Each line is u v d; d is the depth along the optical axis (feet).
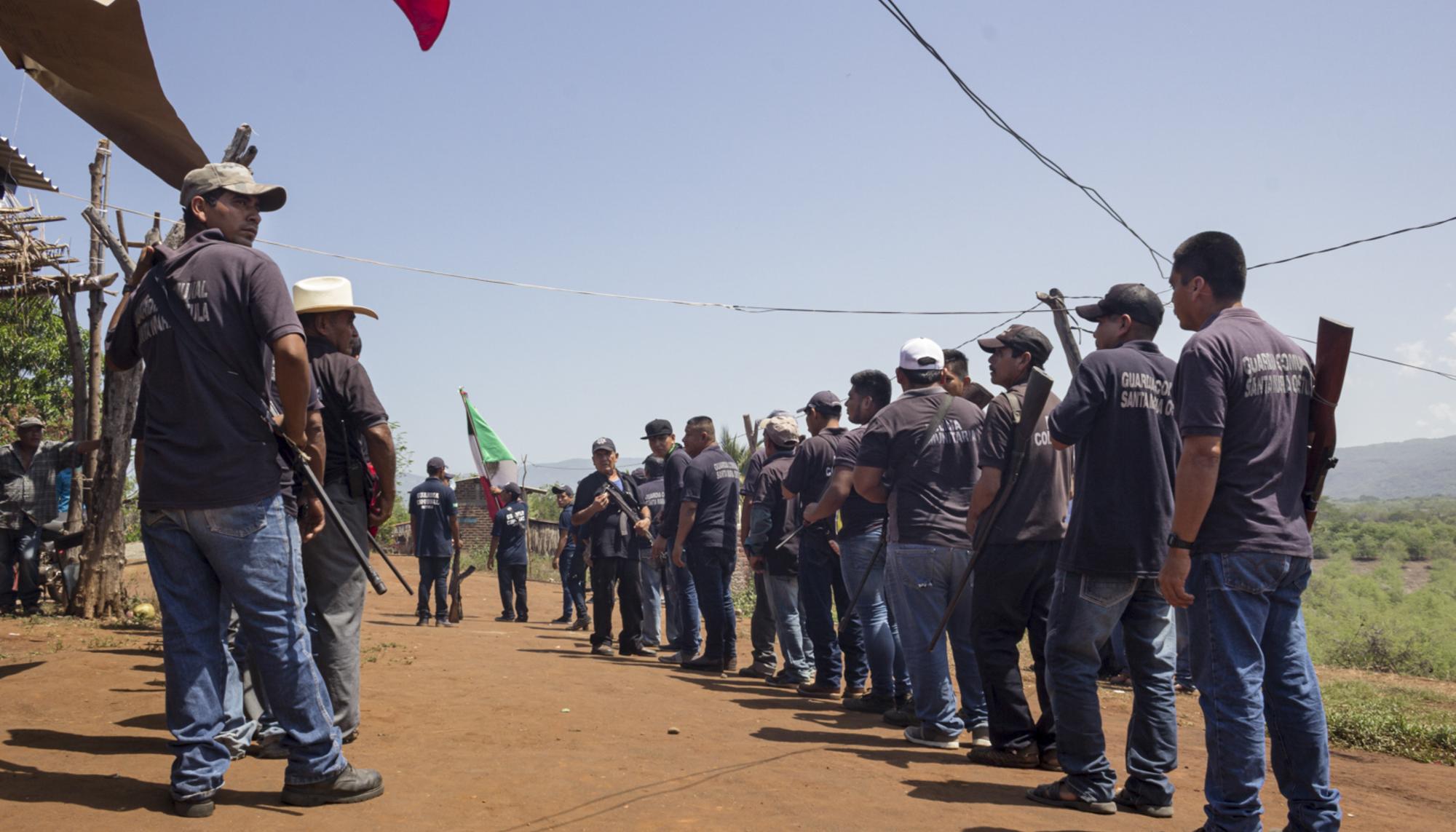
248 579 10.62
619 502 31.48
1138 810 12.98
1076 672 13.03
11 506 30.01
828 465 23.56
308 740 10.96
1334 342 11.09
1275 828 13.20
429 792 11.85
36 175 22.08
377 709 17.47
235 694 13.46
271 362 11.02
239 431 10.57
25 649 21.42
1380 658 49.88
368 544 14.78
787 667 26.09
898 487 17.65
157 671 19.13
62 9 16.38
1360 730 23.07
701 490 28.73
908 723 19.76
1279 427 11.00
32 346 57.36
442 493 42.32
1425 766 20.65
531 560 100.78
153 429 10.62
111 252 26.73
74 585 29.45
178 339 10.47
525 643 33.81
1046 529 15.38
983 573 15.65
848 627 22.99
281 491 11.02
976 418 17.83
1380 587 73.46
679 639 29.71
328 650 14.38
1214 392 10.83
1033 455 15.42
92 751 12.92
